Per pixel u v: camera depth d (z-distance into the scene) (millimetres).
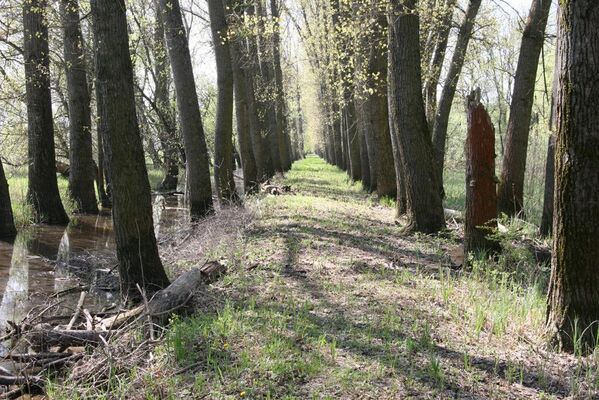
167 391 4488
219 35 15680
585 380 4547
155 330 5957
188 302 6578
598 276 4996
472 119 8328
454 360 4957
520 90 12633
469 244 8586
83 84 17656
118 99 7234
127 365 4984
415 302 6660
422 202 11102
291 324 5777
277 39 28281
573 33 4836
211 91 26812
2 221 13617
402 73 10961
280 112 31359
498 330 5629
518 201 12961
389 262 8789
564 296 5168
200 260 9117
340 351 5102
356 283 7469
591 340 5008
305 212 13781
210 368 4805
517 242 9633
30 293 8594
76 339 5602
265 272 8039
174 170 25812
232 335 5398
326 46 19266
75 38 16688
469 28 15234
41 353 5434
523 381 4586
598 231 4945
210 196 14203
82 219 16938
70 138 18016
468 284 7469
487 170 8367
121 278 7609
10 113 19797
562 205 5098
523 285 7676
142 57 21141
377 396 4301
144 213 7508
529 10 12406
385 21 14352
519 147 12805
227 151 16219
